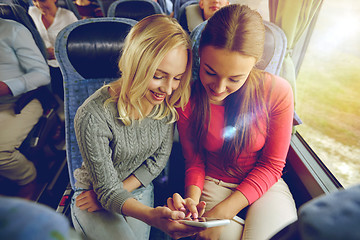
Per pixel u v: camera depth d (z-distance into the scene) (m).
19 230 0.14
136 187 1.05
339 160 1.23
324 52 1.52
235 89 0.81
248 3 1.64
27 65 1.64
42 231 0.14
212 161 1.12
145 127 0.92
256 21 0.69
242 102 0.93
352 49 1.51
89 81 1.10
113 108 0.84
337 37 1.48
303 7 1.18
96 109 0.81
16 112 1.54
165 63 0.67
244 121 0.96
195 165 1.12
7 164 1.59
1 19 1.53
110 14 2.30
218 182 1.12
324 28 1.44
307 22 1.23
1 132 1.53
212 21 0.72
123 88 0.76
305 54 1.52
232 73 0.73
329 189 1.10
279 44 1.04
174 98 0.89
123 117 0.82
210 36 0.70
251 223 0.94
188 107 0.99
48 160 2.01
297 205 1.27
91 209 0.95
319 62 1.56
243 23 0.67
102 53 1.03
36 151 1.72
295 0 1.15
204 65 0.76
